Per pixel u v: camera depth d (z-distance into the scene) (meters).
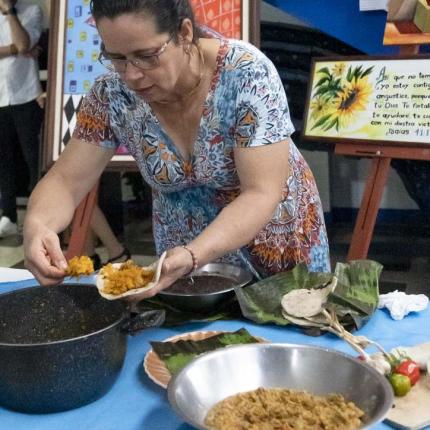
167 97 1.06
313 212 1.38
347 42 2.83
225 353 0.86
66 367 0.81
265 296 1.19
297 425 0.75
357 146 2.05
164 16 0.91
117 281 0.95
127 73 0.96
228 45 1.11
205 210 1.30
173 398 0.74
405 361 0.90
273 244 1.32
